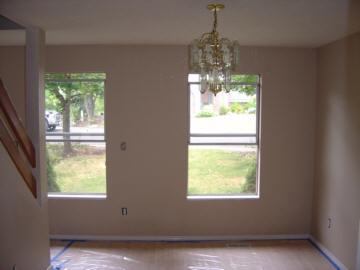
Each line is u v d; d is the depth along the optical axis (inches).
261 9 113.7
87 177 190.5
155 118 183.5
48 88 186.4
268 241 189.3
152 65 181.5
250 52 181.9
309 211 191.0
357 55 145.3
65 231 189.3
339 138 160.6
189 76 185.3
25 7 112.3
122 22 132.4
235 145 189.8
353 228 148.3
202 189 190.7
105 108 183.3
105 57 180.5
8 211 112.9
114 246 181.9
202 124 188.2
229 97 187.8
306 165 189.0
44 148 143.4
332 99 167.3
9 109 120.9
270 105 185.0
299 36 155.5
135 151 184.7
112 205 187.5
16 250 119.2
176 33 151.8
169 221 188.5
